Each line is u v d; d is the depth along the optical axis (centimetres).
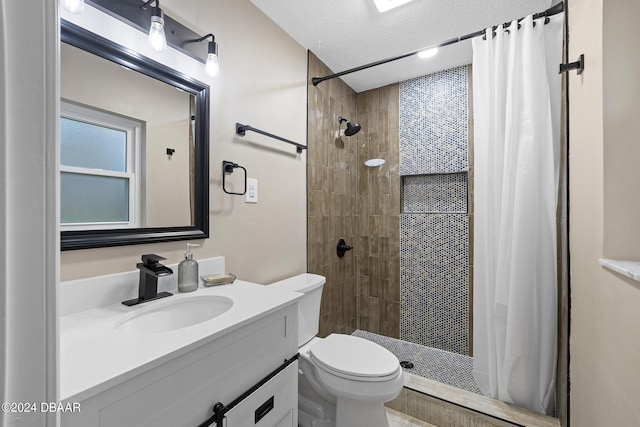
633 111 84
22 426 24
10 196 23
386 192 251
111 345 66
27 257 24
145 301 97
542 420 141
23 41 24
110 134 96
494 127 162
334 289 229
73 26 85
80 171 89
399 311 245
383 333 251
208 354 72
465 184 222
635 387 67
